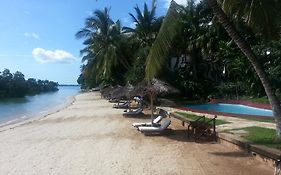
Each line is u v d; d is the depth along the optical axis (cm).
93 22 4906
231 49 3491
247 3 1304
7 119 3278
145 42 4550
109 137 1639
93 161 1177
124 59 4969
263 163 1048
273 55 2888
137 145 1422
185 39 4072
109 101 4519
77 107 3856
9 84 9500
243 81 3328
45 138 1694
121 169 1067
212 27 3862
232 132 1434
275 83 2636
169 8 1267
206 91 3834
